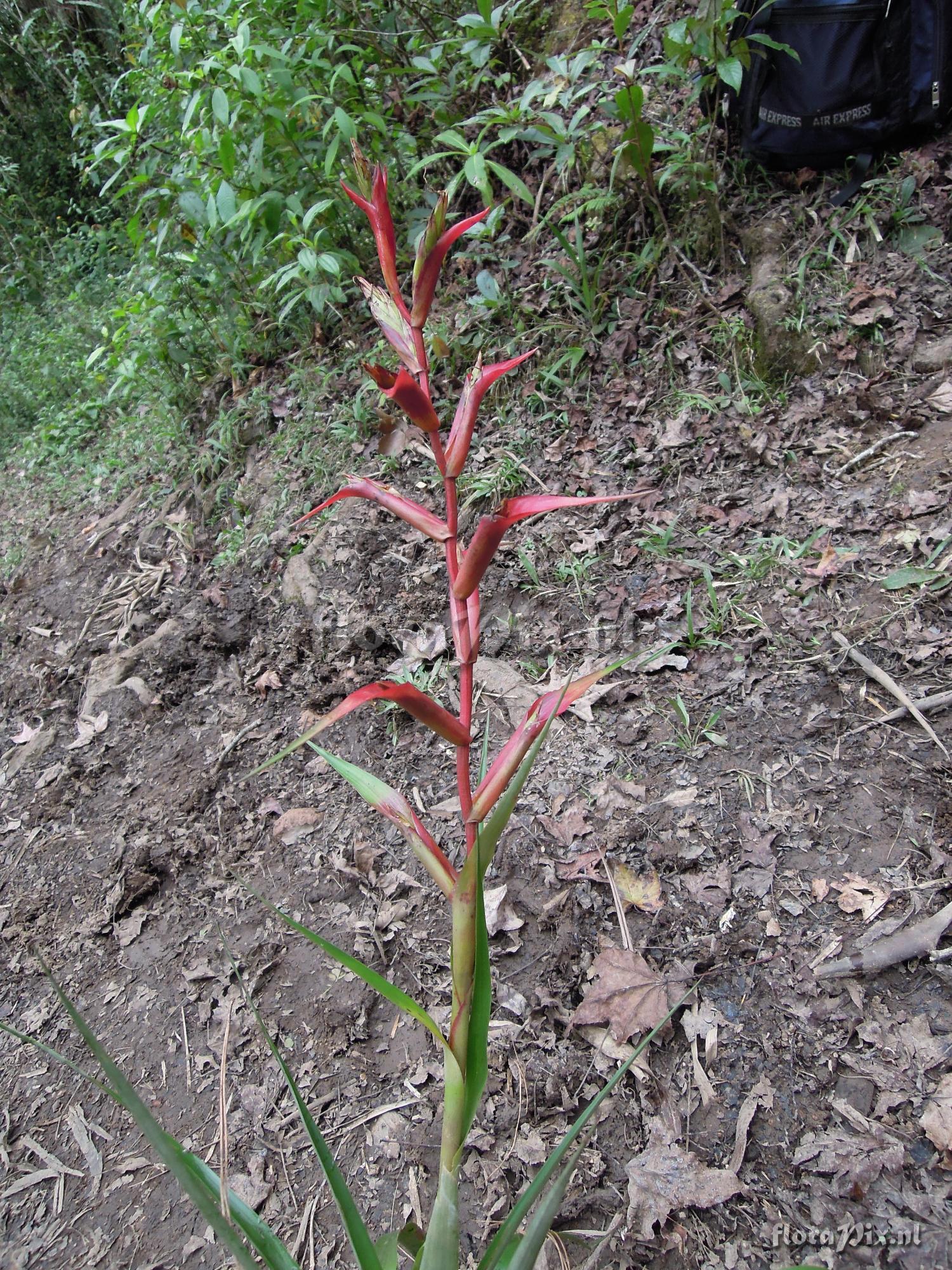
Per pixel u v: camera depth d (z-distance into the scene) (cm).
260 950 221
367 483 121
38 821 282
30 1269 179
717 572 262
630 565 273
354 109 356
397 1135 180
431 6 409
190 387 410
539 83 318
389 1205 171
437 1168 174
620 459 301
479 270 368
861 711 219
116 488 410
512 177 320
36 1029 224
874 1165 152
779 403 294
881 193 313
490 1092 180
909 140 317
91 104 607
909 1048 165
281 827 248
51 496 437
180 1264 174
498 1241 116
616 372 322
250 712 288
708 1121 165
